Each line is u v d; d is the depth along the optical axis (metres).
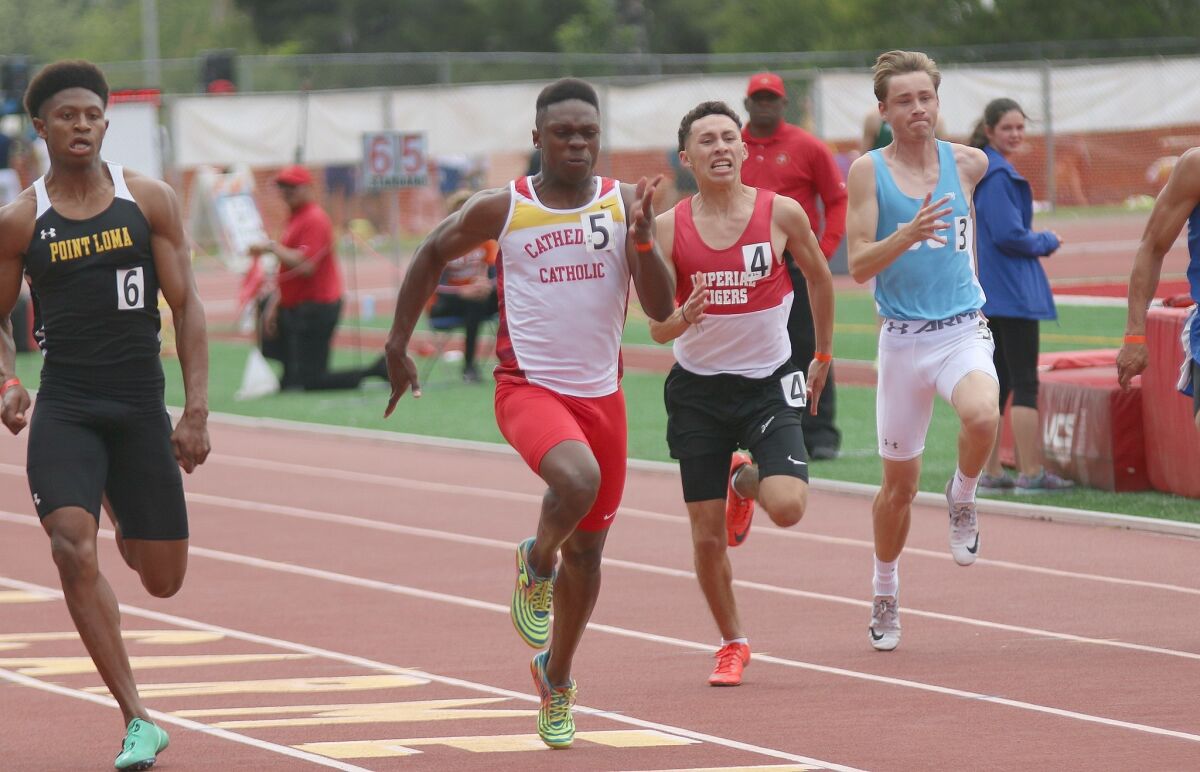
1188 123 88.62
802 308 34.34
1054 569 27.14
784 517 19.47
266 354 56.25
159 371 17.48
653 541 31.31
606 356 17.11
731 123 20.00
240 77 139.75
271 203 107.94
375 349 68.50
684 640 23.30
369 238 109.50
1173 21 115.56
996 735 17.22
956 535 22.75
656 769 16.19
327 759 16.97
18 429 17.48
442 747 17.38
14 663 23.05
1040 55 112.75
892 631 22.00
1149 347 32.28
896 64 21.11
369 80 149.00
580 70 132.88
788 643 22.77
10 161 72.62
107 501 17.97
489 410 50.59
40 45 173.12
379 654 23.09
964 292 21.39
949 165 21.23
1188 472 31.50
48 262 16.83
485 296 56.25
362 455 44.38
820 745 17.03
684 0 158.75
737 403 20.23
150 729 16.70
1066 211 98.38
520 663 22.25
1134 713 17.97
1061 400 34.25
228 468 42.81
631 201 17.12
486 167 115.25
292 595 27.77
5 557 32.38
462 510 35.91
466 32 171.38
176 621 25.84
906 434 21.44
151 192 17.22
